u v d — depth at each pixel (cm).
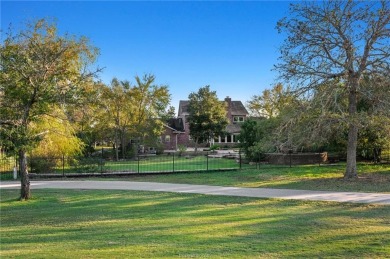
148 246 695
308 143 1775
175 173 2138
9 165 2286
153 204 1232
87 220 1006
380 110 1595
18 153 1427
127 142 3991
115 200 1335
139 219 991
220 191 1459
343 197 1248
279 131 1748
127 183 1795
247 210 1080
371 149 2433
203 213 1051
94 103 1548
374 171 1998
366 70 1650
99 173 2125
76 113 1533
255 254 623
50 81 1380
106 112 3341
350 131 1731
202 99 4772
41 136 1467
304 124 1711
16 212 1171
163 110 4125
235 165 2623
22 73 1328
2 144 1309
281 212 1035
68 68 1455
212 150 4897
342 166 2328
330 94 1644
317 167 2294
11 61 1335
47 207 1248
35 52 1375
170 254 632
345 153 2728
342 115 1595
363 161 2592
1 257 636
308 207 1102
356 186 1495
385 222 877
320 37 1639
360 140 2338
